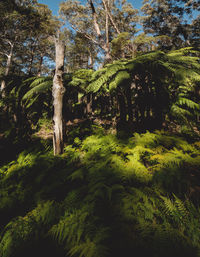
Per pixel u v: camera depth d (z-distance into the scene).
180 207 1.34
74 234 1.25
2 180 2.20
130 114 3.20
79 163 2.36
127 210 1.39
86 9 12.95
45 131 4.66
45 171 2.13
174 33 14.30
